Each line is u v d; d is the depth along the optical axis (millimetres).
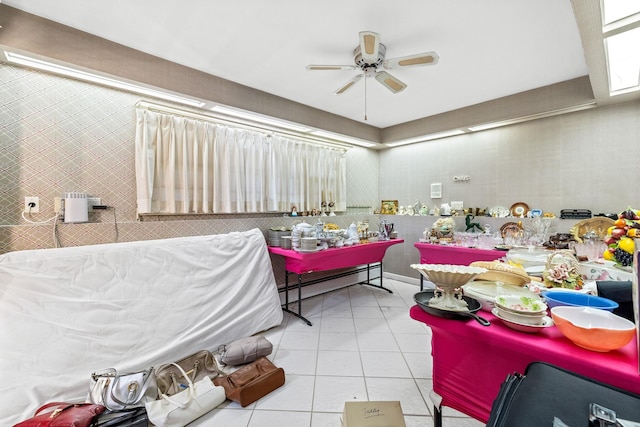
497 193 4031
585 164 3266
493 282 1314
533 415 649
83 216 2408
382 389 1977
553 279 1376
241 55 2619
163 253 2406
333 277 4414
